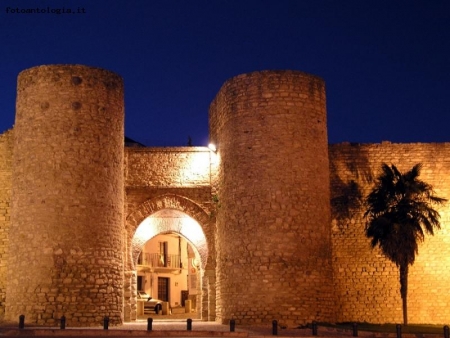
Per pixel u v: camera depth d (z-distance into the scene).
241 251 29.86
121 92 31.11
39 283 28.05
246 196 30.12
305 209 29.75
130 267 33.72
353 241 33.19
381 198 31.41
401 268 30.11
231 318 29.67
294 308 28.81
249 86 30.94
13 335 23.89
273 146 30.11
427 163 34.12
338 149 34.06
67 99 29.52
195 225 36.31
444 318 32.72
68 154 29.08
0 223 32.69
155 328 27.20
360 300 32.62
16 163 29.88
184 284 56.09
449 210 33.69
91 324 28.03
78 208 28.77
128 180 34.19
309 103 30.73
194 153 34.69
